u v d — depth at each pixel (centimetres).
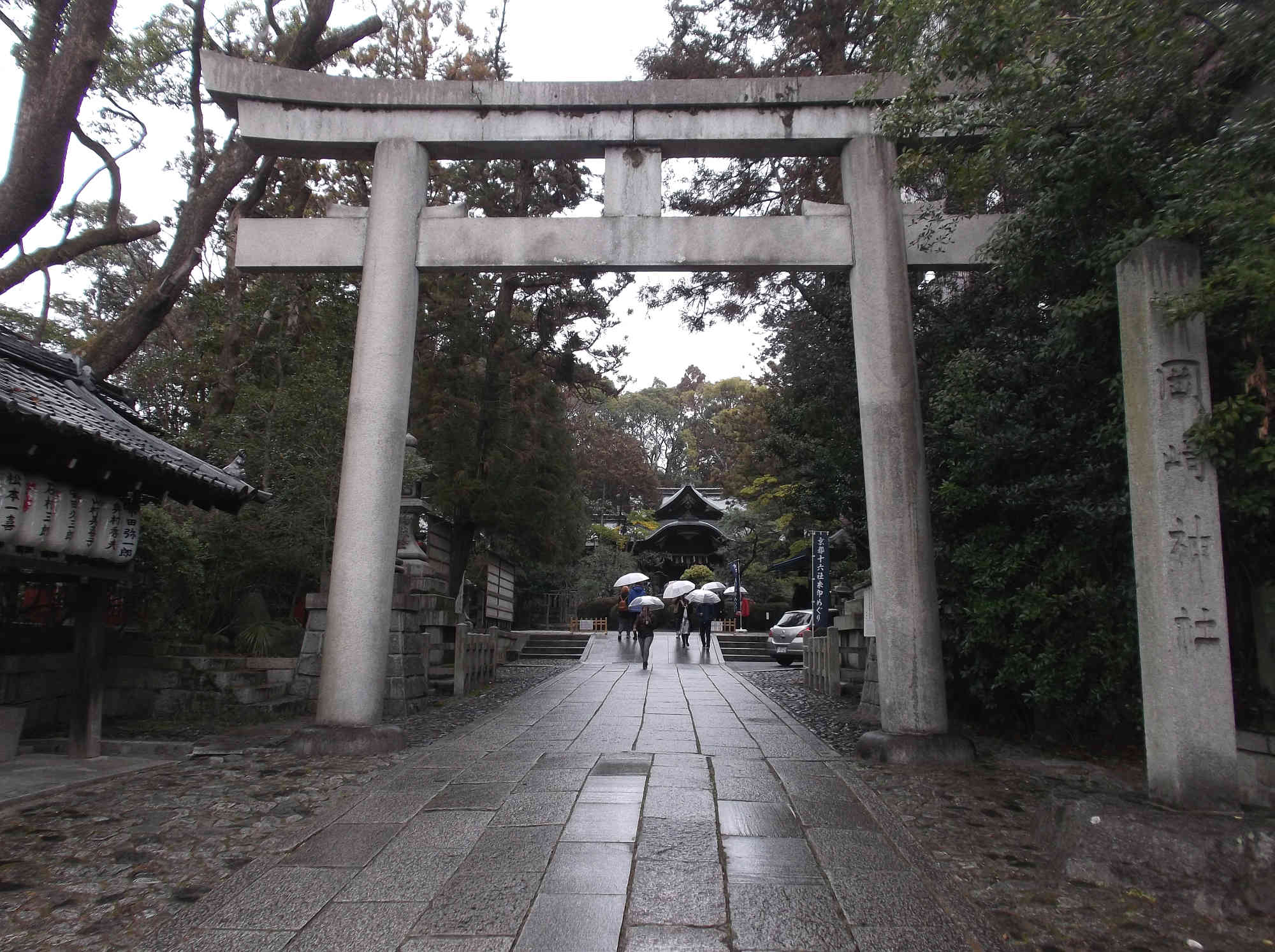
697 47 1372
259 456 1075
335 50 1130
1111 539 675
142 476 684
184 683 878
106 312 1978
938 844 454
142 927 344
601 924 343
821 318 1091
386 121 775
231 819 497
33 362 698
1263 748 530
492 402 1862
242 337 1353
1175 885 378
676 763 645
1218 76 477
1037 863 427
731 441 3922
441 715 945
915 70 580
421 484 1531
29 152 816
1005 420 739
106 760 667
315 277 1373
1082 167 534
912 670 675
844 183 764
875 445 704
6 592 822
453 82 771
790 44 1315
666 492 4519
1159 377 450
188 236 1043
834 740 768
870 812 511
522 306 2036
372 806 519
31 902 371
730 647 2350
